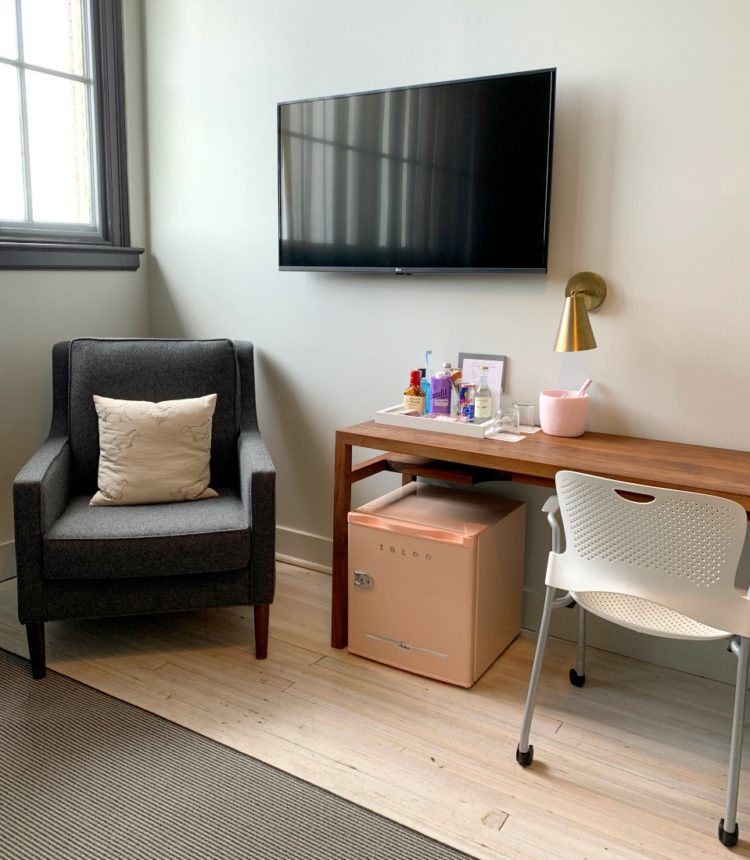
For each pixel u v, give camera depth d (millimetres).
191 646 2428
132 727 2008
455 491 2535
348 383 2842
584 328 2158
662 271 2193
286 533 3090
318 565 3025
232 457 2750
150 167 3219
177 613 2652
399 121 2475
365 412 2820
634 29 2135
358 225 2623
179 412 2531
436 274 2559
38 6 2807
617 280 2262
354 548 2303
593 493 1663
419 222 2496
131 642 2449
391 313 2691
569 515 1749
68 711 2076
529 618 2561
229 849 1606
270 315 2994
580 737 1999
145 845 1613
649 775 1861
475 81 2312
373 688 2203
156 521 2273
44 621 2205
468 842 1639
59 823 1671
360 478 2412
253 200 2955
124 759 1881
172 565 2195
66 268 2936
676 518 1576
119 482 2434
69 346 2740
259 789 1783
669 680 2277
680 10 2066
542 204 2266
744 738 2004
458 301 2545
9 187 2787
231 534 2219
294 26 2752
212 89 2990
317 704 2121
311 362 2922
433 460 2475
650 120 2148
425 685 2225
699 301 2156
